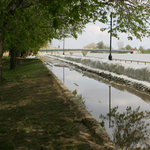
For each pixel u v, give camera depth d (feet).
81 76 43.93
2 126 12.69
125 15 19.54
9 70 55.83
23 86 27.91
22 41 33.99
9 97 21.34
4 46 41.81
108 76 41.70
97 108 19.45
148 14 19.48
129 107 19.74
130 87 30.37
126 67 37.70
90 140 10.50
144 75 31.40
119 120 15.78
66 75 45.60
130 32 21.18
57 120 13.58
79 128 12.23
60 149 9.38
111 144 9.93
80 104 17.43
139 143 11.44
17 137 10.96
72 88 30.22
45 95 21.80
